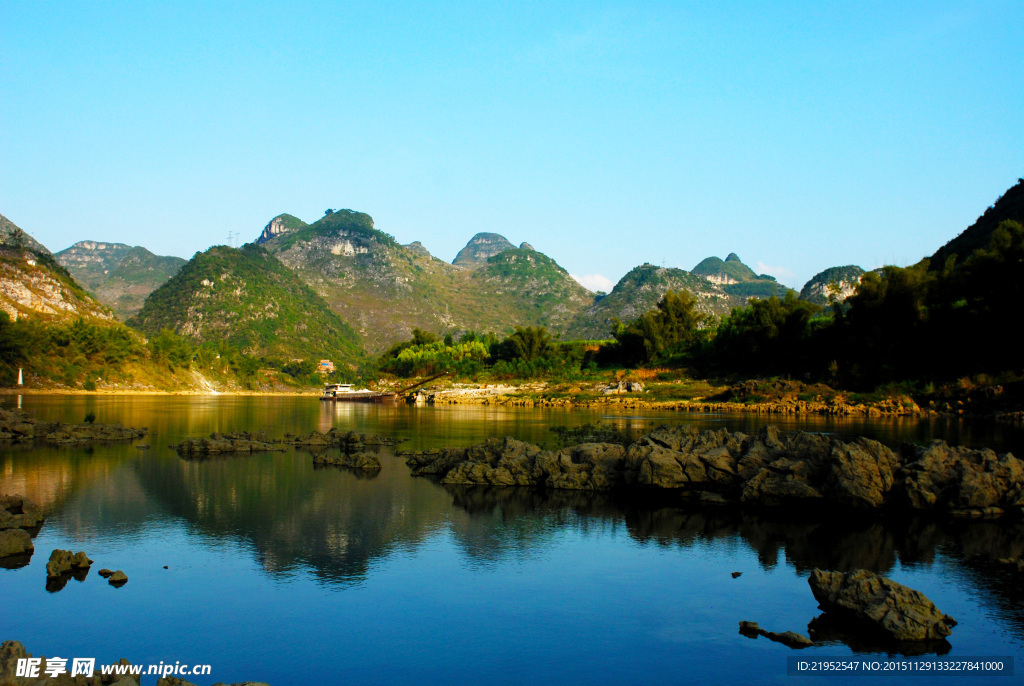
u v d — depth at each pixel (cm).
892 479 2467
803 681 1215
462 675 1233
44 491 2731
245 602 1560
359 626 1438
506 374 13112
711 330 14625
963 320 7838
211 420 6625
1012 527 2228
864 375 8362
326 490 2816
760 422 6075
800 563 1855
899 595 1457
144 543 2006
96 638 1367
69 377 13925
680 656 1311
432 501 2622
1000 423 5762
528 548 1992
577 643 1367
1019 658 1297
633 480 2808
